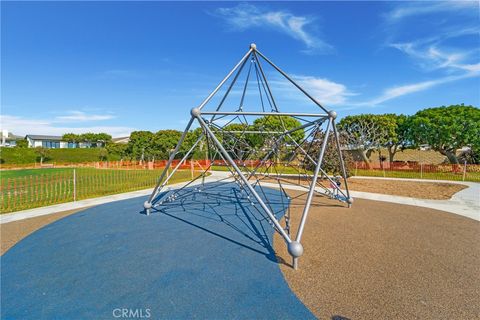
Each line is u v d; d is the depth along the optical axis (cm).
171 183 1759
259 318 354
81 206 1029
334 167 1677
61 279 455
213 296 405
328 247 604
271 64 793
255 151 1183
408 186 1603
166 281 450
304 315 360
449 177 2048
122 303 388
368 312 365
